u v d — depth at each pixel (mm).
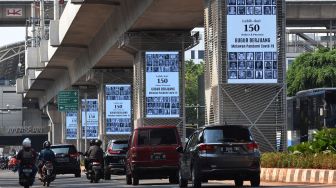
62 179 101250
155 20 112750
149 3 99750
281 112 78312
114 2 115500
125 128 156375
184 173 60188
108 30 132250
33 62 193750
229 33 76250
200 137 55875
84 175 122062
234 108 77375
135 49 122188
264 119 78375
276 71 76688
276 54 76562
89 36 147750
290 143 110188
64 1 160125
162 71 122312
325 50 181750
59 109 199375
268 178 68000
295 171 63406
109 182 84750
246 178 55406
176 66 122438
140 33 121688
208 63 80812
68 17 136625
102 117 164125
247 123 77938
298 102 106625
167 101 122125
